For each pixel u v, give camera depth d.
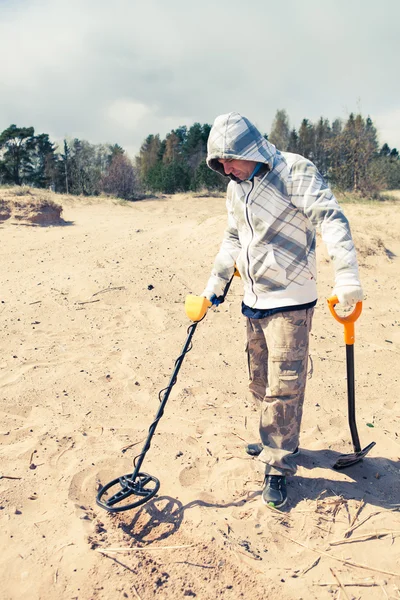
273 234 2.79
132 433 3.58
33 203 12.12
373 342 5.37
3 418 3.71
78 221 13.04
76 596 2.29
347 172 20.39
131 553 2.51
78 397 4.05
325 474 3.20
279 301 2.85
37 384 4.23
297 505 2.90
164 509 2.84
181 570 2.44
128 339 5.22
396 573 2.47
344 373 4.65
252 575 2.42
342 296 2.56
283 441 2.90
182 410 3.93
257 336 3.07
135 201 23.81
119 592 2.31
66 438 3.47
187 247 8.28
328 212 2.63
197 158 60.59
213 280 3.22
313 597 2.32
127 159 26.00
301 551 2.59
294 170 2.73
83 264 7.64
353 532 2.72
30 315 5.77
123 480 2.89
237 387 4.36
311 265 2.87
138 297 6.32
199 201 23.34
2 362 4.63
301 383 2.88
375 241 8.59
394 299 6.71
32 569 2.41
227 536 2.65
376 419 3.91
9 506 2.81
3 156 55.41
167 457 3.30
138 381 4.34
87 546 2.54
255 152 2.66
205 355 4.93
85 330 5.44
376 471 3.26
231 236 3.23
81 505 2.86
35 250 8.75
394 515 2.85
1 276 7.24
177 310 6.02
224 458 3.31
